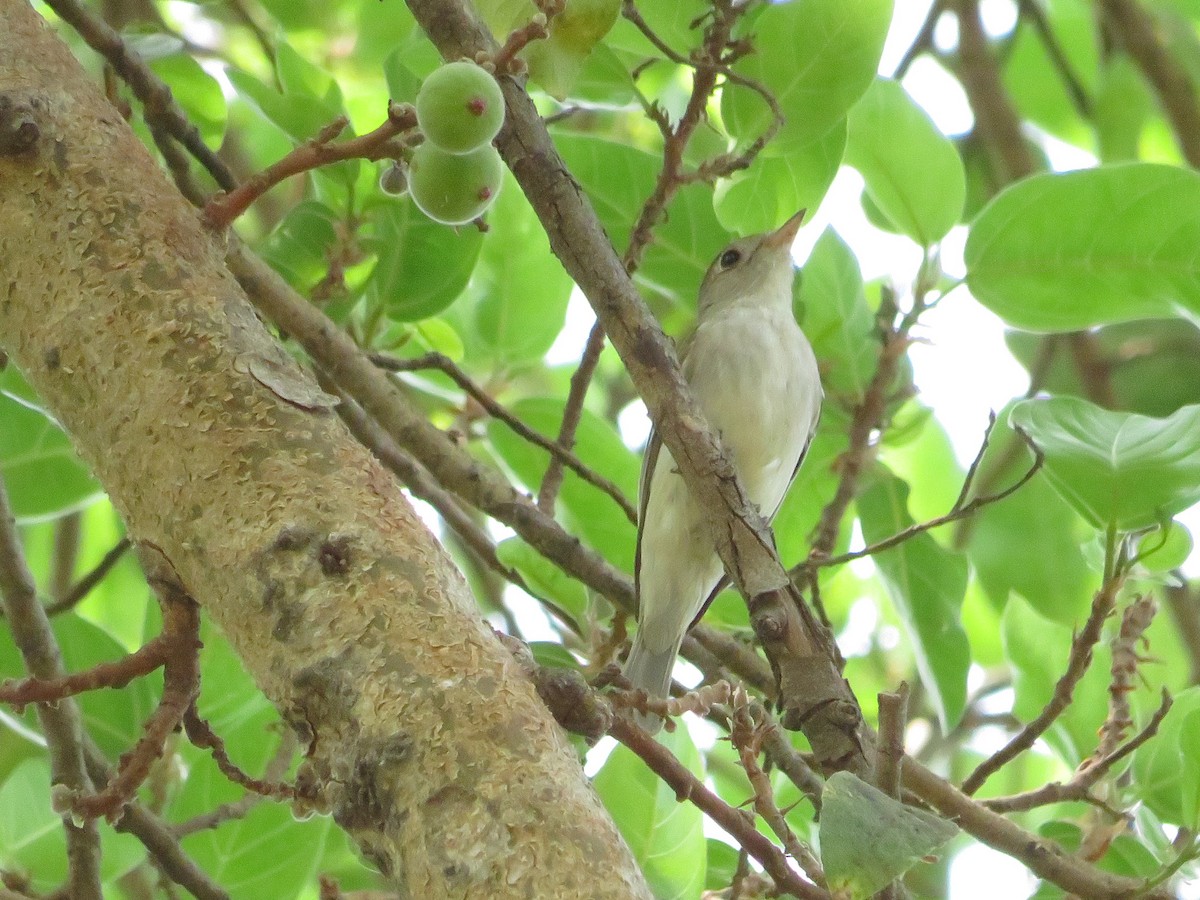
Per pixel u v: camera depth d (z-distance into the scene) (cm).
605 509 907
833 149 743
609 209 870
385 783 295
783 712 483
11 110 380
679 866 673
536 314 929
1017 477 1132
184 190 708
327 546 325
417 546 330
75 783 607
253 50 1077
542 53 538
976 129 1283
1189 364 1241
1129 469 661
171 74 866
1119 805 766
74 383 359
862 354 973
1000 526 1062
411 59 771
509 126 497
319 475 338
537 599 791
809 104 715
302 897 856
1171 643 1060
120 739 765
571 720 392
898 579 848
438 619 316
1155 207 814
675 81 1103
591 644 770
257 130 1239
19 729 750
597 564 750
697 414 482
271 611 321
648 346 484
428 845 284
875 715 1148
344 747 304
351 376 744
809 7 705
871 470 914
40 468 822
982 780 688
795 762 620
